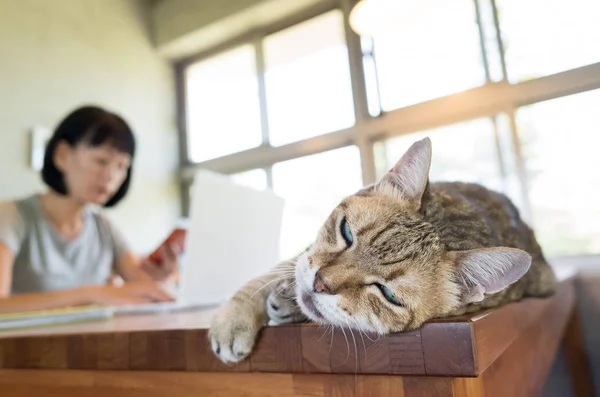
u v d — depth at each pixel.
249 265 1.31
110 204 1.77
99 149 1.56
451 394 0.49
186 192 3.78
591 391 2.10
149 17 3.76
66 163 1.58
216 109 3.77
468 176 2.61
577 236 2.30
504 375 0.65
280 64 3.44
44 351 0.78
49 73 2.87
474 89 2.60
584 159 2.31
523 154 2.45
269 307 0.71
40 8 2.86
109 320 1.00
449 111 2.67
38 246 1.56
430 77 2.81
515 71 2.53
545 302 1.07
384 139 2.91
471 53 2.68
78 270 1.64
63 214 1.62
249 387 0.63
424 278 0.69
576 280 2.12
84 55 3.14
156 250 1.62
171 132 3.82
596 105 2.29
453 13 2.74
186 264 1.14
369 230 0.76
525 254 0.65
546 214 2.37
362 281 0.71
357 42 3.05
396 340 0.52
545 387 2.06
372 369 0.54
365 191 0.87
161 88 3.78
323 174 3.15
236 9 3.36
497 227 0.97
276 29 3.45
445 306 0.68
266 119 3.43
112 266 1.78
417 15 2.75
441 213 0.82
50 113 2.83
